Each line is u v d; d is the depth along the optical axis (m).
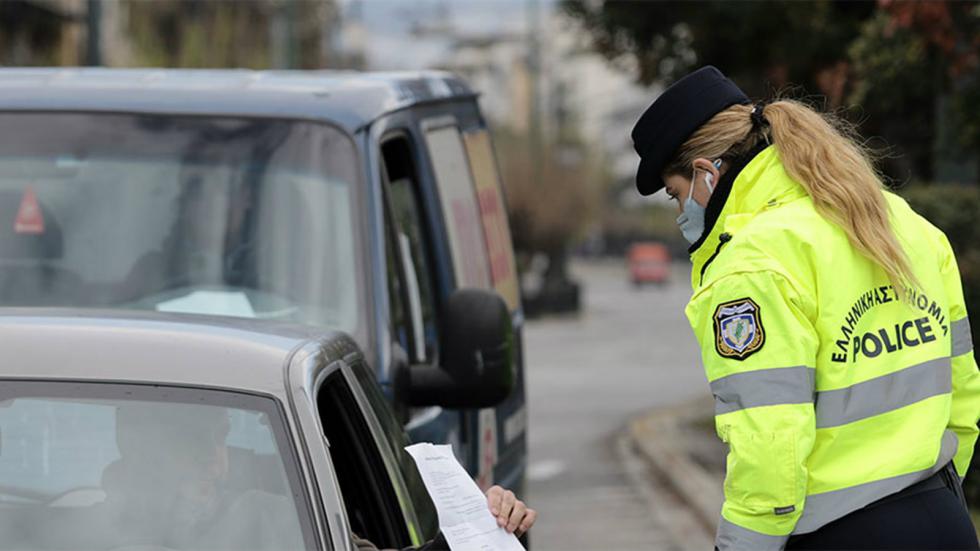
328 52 98.69
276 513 7.09
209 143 12.14
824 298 7.82
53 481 7.18
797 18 32.19
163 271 11.75
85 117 12.29
